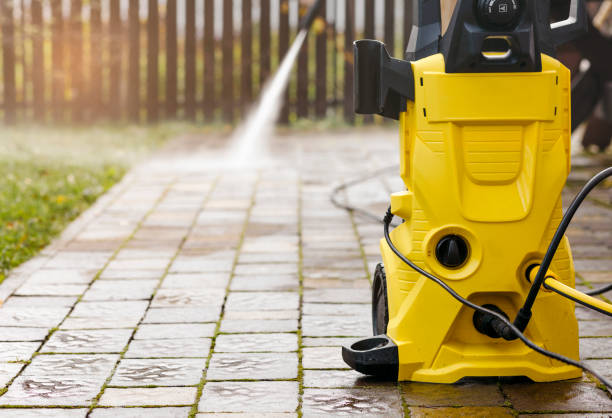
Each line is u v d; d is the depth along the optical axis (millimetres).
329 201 3898
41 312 2707
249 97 7059
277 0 6863
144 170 4766
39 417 2248
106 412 2266
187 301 2779
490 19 2264
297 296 2816
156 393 2332
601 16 5043
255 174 4629
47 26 6922
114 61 6992
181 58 7453
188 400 2307
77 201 3930
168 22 6922
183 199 3955
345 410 2271
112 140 6035
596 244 3236
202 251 3182
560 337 2361
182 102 7090
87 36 7023
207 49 6941
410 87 2303
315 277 2955
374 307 2568
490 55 2303
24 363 2447
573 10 2367
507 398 2311
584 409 2275
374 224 3463
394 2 6871
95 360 2463
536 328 2346
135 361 2459
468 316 2357
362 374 2402
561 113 2311
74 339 2561
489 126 2295
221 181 4406
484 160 2297
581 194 2217
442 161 2295
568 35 2348
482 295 2348
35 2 6883
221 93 7055
